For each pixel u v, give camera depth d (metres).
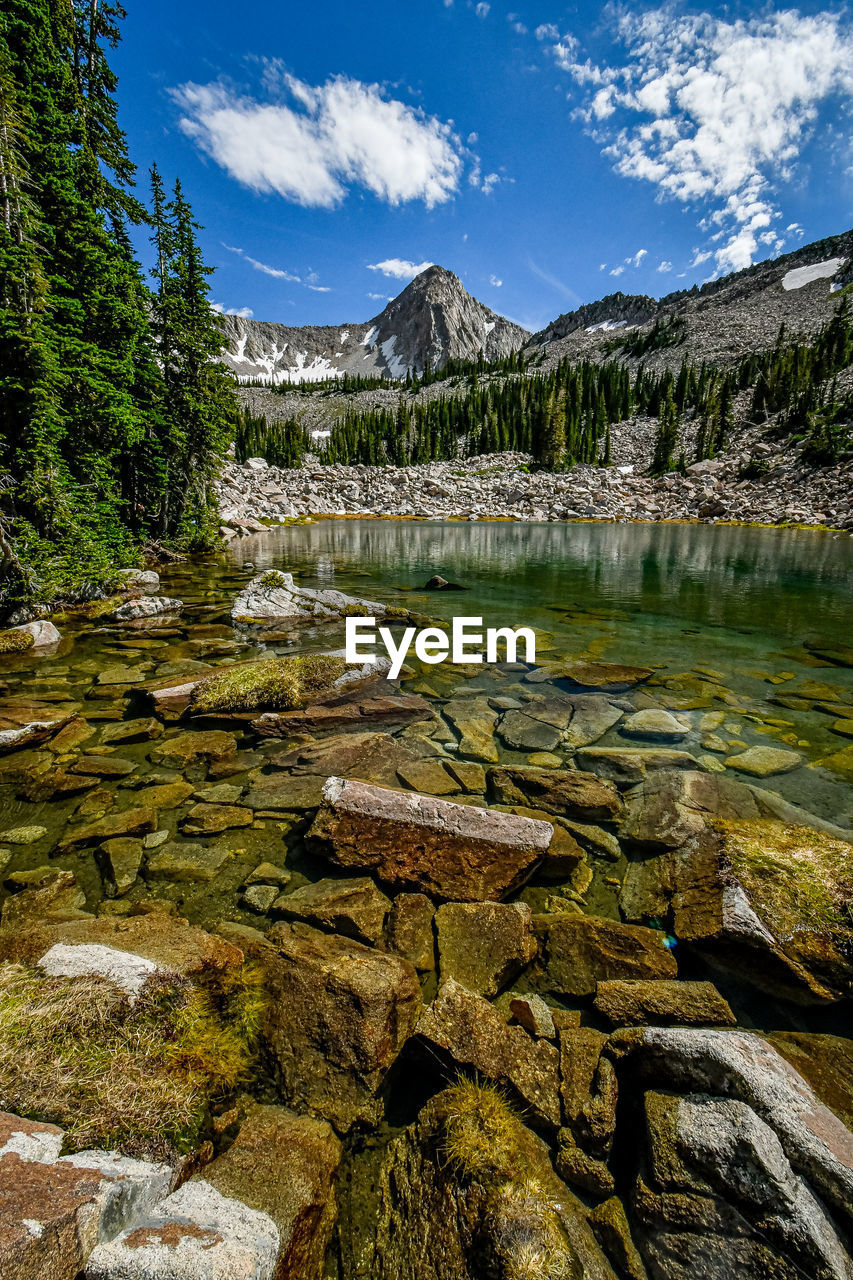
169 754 6.00
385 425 111.50
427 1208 2.11
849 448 52.34
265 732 6.56
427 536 37.31
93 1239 1.62
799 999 3.13
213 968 2.99
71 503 14.38
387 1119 2.55
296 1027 2.76
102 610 13.58
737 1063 2.36
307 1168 2.17
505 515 56.50
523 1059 2.65
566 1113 2.42
